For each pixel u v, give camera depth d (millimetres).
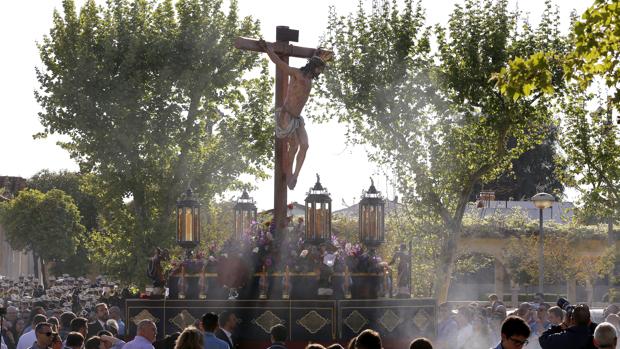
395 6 50969
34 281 68625
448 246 51375
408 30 50188
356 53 50750
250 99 62812
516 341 14312
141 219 61344
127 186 61625
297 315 24453
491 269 91750
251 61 62750
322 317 24359
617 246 74000
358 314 24578
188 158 61781
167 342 20234
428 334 25656
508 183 108750
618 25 19312
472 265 71188
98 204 64000
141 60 61438
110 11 63156
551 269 73562
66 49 61844
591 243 74500
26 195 112750
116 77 60781
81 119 60594
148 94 61938
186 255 26391
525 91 20500
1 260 121312
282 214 26391
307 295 24766
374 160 51812
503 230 74938
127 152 61562
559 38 49344
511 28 49969
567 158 53875
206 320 18688
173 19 63062
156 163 61312
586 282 75938
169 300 25156
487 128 50125
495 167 51844
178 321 25031
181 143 61562
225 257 24984
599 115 51625
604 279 85625
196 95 61312
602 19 19422
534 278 75625
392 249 52812
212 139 63188
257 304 24625
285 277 24672
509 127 49625
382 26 50438
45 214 111688
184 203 26438
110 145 61031
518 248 73750
